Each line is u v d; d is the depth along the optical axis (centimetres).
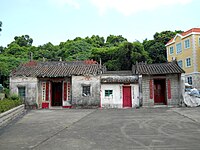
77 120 1343
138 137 845
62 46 5884
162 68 2327
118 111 1877
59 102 2458
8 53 5359
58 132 979
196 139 795
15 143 797
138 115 1542
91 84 2283
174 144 730
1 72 3023
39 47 5728
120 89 2308
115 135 891
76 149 698
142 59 3972
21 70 2436
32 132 996
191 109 1869
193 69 3388
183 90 2212
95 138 846
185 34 3594
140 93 2241
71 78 2320
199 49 3400
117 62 3997
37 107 2289
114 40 6159
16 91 2317
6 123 1278
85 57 4700
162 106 2223
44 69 2447
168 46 4059
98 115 1594
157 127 1053
